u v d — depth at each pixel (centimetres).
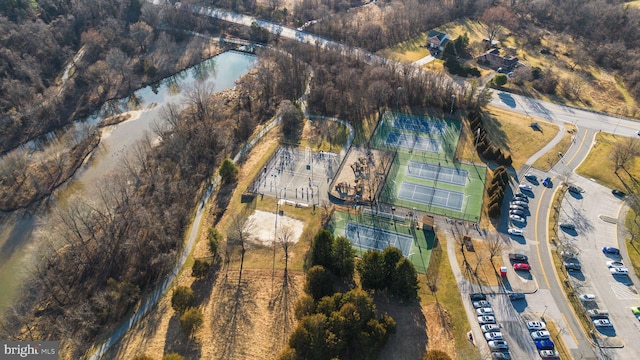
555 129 16212
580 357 9225
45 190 15825
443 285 10900
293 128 17612
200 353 9781
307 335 8994
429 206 13338
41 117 19312
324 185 14488
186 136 17138
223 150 16925
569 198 13275
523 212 12812
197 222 13625
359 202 13638
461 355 9338
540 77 19300
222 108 19100
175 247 12812
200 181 15475
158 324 10631
